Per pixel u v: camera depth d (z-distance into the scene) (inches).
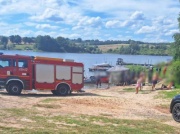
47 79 969.5
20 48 6117.1
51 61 975.6
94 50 7327.8
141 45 6820.9
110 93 1139.3
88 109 674.8
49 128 441.7
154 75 1307.8
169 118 629.3
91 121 528.1
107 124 509.0
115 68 1823.3
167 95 997.2
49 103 728.3
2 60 909.8
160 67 1455.5
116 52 7229.3
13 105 659.4
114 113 649.6
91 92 1167.6
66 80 996.6
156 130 490.6
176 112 583.8
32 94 978.7
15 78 918.4
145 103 836.0
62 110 633.0
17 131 403.5
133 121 552.7
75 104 735.1
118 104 777.6
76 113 604.7
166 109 751.7
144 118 613.6
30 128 430.3
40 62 957.2
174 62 1370.6
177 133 485.1
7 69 912.9
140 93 1134.4
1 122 461.1
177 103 581.6
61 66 990.4
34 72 950.4
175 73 1299.2
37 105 683.4
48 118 522.0
